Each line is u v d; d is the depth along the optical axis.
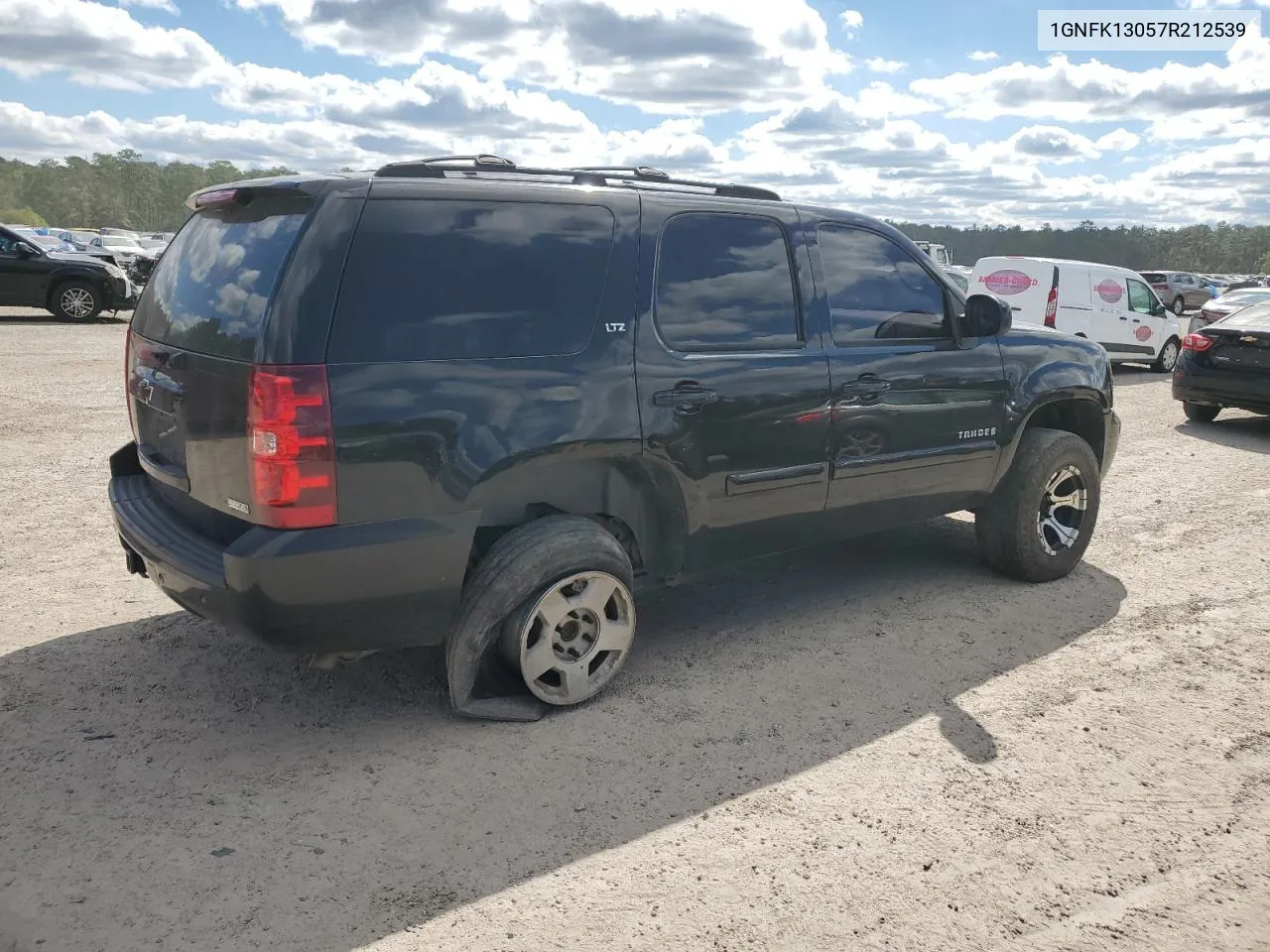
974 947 2.45
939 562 5.53
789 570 5.37
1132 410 11.78
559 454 3.41
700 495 3.87
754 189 4.27
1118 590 5.11
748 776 3.22
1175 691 3.92
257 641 3.08
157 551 3.29
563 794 3.10
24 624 4.32
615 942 2.44
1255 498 7.16
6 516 5.91
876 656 4.21
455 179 3.35
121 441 8.04
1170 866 2.80
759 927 2.51
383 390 3.06
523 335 3.37
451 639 3.42
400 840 2.84
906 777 3.23
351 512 3.04
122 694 3.69
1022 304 14.76
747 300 4.01
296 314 2.95
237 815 2.94
